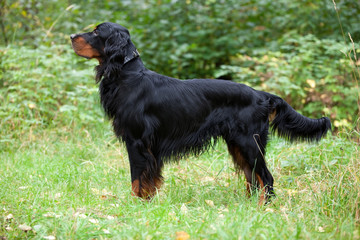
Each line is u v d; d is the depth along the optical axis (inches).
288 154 180.7
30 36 315.0
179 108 140.6
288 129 150.4
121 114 139.0
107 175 169.3
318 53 270.5
